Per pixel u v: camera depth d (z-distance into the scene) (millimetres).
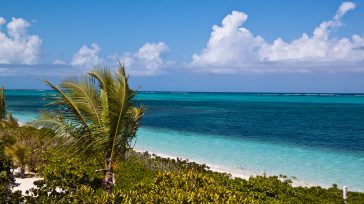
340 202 15336
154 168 20406
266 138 39844
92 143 12727
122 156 13750
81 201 11250
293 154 29969
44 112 13141
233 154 29438
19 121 50219
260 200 15023
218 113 79500
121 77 12469
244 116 71625
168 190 12000
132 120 13648
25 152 17625
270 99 196000
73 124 12766
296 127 52094
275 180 17031
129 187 15359
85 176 15648
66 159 17328
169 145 33688
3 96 30984
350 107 113375
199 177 13836
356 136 42562
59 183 14453
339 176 22625
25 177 17500
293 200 15461
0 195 11695
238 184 16656
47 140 13578
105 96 12516
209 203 10883
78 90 12633
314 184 20781
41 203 11438
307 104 135125
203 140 37312
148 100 161875
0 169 15289
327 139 39656
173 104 123188
